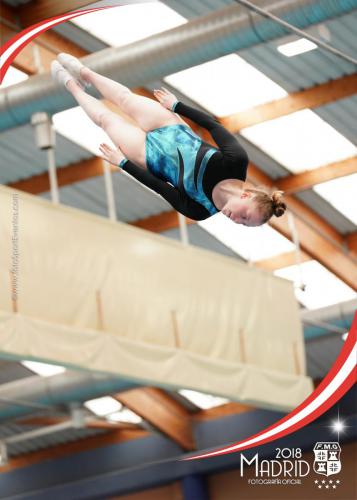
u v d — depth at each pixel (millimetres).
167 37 12266
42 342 12406
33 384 19656
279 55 14891
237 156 6328
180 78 15711
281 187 18219
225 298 15500
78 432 25062
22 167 17984
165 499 24016
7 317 12133
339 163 17562
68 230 13305
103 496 24406
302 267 19797
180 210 6645
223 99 16359
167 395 23812
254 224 6441
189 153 6469
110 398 23484
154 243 14602
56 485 25312
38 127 13500
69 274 13078
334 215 18984
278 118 16328
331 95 15578
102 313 13336
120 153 6906
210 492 23344
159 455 24156
